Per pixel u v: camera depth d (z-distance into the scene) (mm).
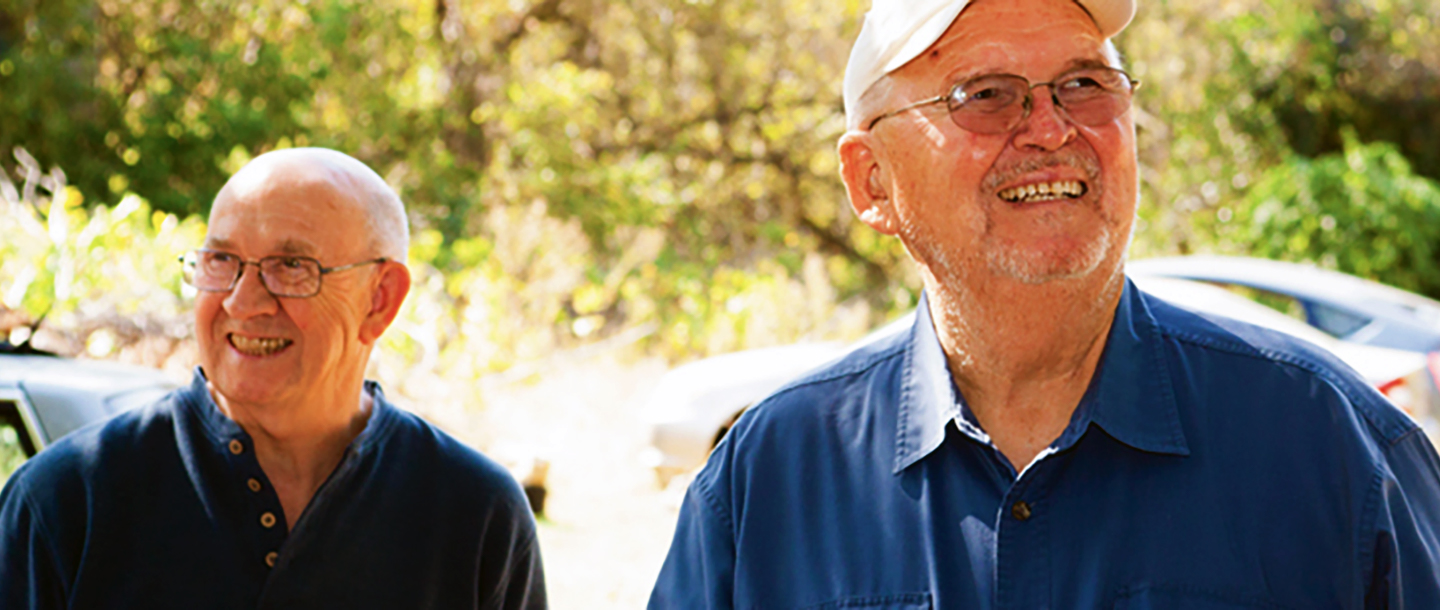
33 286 6875
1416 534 1825
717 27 17203
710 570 2139
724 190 17641
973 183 1959
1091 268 1927
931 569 1977
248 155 13945
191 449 2396
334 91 14859
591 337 11945
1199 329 2041
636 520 7242
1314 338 6898
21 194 12180
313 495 2467
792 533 2094
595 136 17469
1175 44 17094
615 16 17312
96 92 13281
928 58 2000
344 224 2467
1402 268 16344
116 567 2342
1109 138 1954
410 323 8430
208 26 14102
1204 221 16703
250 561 2365
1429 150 18734
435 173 15227
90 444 2410
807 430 2139
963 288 2002
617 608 5594
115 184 13398
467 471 2586
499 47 17219
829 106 17422
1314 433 1899
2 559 2375
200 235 9008
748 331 11859
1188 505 1905
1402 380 6223
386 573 2465
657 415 7492
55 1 13125
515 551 2656
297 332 2414
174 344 7160
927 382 2066
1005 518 1956
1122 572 1901
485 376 8953
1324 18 18500
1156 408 1954
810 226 18094
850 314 12430
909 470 2043
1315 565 1850
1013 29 1963
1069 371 2021
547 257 11500
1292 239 16172
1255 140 17969
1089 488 1957
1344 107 18672
